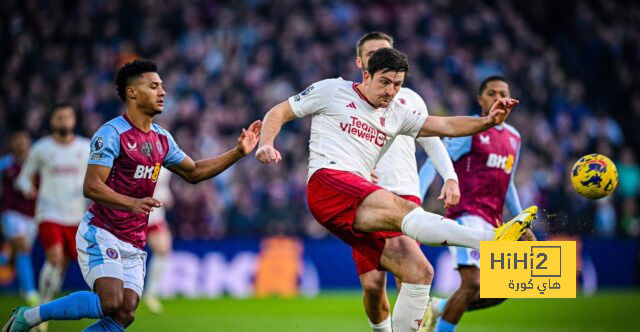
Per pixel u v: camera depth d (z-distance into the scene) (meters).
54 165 33.75
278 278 52.69
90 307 20.66
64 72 69.31
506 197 27.72
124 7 73.75
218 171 23.02
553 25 86.50
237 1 74.56
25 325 21.66
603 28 83.56
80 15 73.50
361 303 45.38
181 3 74.44
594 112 78.00
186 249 51.78
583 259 55.19
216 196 56.62
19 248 41.75
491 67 74.69
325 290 53.31
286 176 59.47
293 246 53.44
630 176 65.69
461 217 27.11
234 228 56.47
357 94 21.11
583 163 20.92
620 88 80.69
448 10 78.44
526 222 18.28
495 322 36.28
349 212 20.22
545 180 63.47
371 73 20.52
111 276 20.88
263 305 44.62
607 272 55.62
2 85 67.75
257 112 65.88
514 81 74.81
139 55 70.12
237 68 70.19
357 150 21.02
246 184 58.12
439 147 23.86
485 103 27.55
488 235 18.50
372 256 20.77
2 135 63.94
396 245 20.61
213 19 73.88
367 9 75.94
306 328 33.75
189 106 63.38
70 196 33.91
